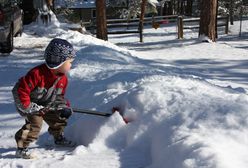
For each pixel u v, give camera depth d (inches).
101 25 797.9
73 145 166.1
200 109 148.9
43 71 150.2
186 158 122.4
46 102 154.9
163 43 759.7
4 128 194.1
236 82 377.1
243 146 128.6
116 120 159.2
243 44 805.9
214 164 115.3
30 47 538.3
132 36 1050.7
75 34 644.7
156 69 348.5
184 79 229.3
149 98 161.5
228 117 140.6
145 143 150.7
